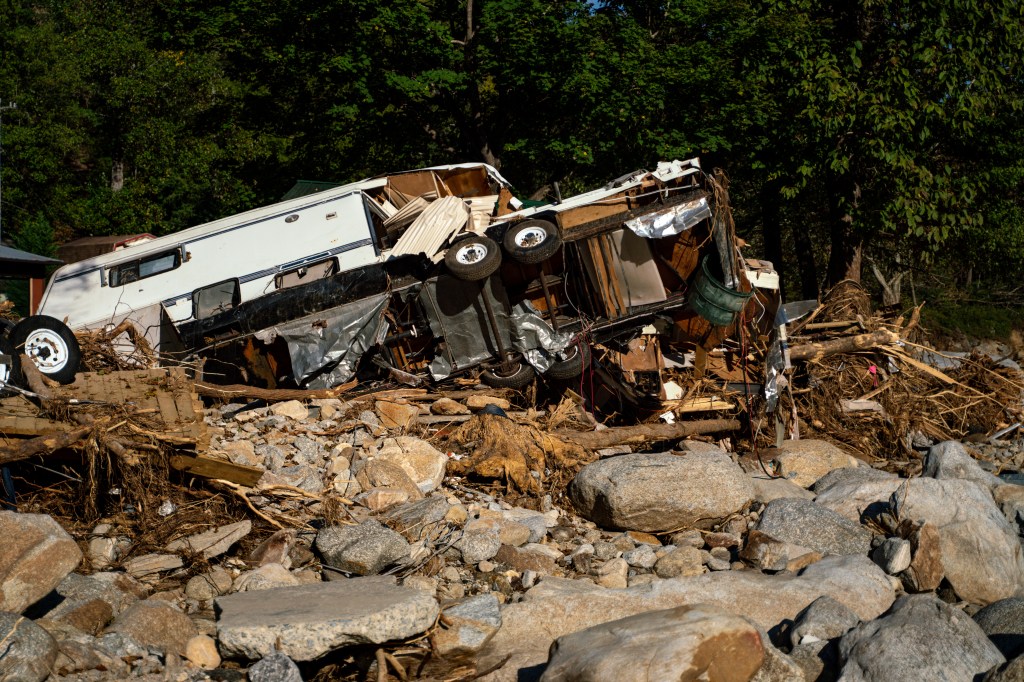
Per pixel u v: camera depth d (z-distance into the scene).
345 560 6.88
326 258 12.02
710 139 21.77
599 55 21.45
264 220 12.35
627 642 5.23
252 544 7.28
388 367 11.67
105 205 35.69
